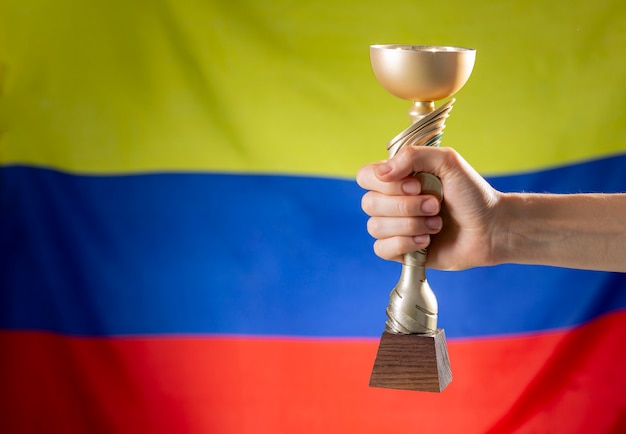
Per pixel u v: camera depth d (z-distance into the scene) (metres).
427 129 0.86
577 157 1.82
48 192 1.70
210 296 1.76
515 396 1.85
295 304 1.77
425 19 1.74
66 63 1.68
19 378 1.72
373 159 1.75
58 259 1.71
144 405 1.76
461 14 1.76
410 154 0.86
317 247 1.76
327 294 1.77
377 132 1.74
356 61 1.73
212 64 1.71
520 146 1.81
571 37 1.79
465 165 0.91
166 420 1.77
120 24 1.68
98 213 1.72
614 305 1.86
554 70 1.79
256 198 1.75
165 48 1.70
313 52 1.72
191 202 1.74
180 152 1.72
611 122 1.82
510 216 0.98
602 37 1.80
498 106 1.79
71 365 1.73
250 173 1.74
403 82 0.82
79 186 1.71
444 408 1.83
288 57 1.72
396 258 0.89
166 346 1.76
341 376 1.79
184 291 1.75
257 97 1.72
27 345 1.72
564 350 1.86
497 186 1.81
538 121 1.80
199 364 1.77
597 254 1.00
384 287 1.78
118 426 1.75
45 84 1.68
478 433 1.84
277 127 1.73
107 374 1.75
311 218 1.75
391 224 0.87
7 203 1.69
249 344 1.77
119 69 1.69
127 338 1.75
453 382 1.84
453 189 0.92
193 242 1.74
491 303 1.84
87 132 1.70
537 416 1.85
